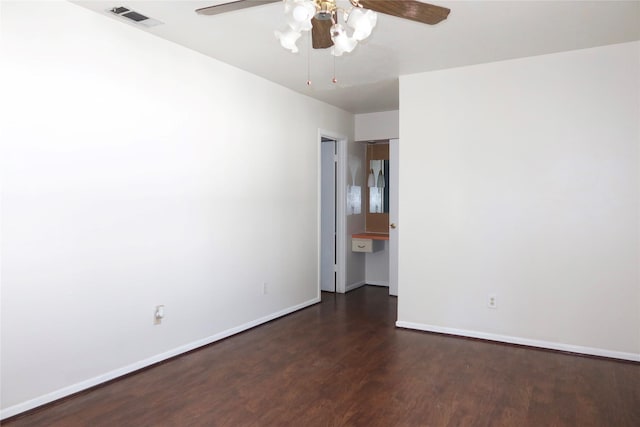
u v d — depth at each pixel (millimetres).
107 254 2953
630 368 3271
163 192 3338
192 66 3557
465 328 4016
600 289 3504
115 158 2990
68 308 2744
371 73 4156
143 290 3203
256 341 3867
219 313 3873
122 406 2648
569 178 3592
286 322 4477
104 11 2836
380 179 6344
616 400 2748
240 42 3375
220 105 3832
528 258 3752
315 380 3037
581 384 2984
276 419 2506
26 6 2518
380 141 6164
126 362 3096
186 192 3525
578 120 3551
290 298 4824
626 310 3428
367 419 2508
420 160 4172
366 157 6410
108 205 2953
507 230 3828
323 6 1919
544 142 3674
